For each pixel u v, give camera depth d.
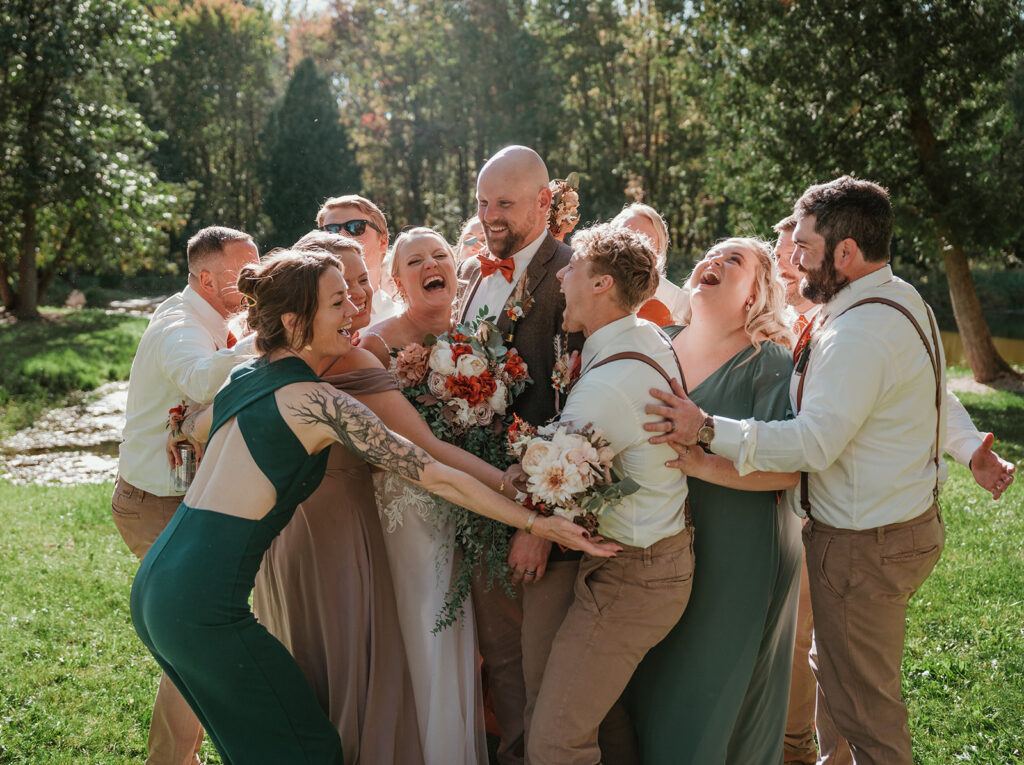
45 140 20.81
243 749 2.58
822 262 2.77
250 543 2.54
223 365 3.00
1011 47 13.76
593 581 2.71
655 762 2.89
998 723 3.78
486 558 2.92
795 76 14.73
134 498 3.39
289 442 2.55
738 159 16.78
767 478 2.78
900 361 2.67
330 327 2.62
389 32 46.94
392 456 2.58
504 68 38.59
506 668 3.20
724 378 2.98
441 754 2.98
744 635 2.83
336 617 2.85
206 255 3.43
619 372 2.59
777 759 3.16
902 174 14.78
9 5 20.44
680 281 27.39
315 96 41.25
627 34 37.50
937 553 2.78
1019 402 13.86
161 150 44.78
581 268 2.65
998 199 14.32
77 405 14.79
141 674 4.18
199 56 46.22
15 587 5.32
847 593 2.77
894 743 2.78
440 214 41.97
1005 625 4.73
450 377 2.92
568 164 40.16
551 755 2.63
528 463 2.55
